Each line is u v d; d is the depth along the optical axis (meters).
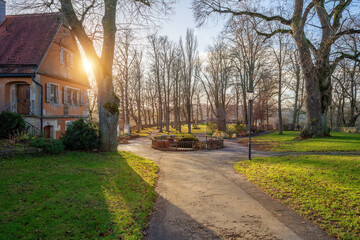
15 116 11.23
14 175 6.40
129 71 37.03
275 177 7.86
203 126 61.25
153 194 6.42
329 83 19.92
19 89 15.64
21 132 11.01
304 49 16.23
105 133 12.16
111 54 12.07
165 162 12.05
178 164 11.45
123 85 35.56
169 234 4.25
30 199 4.91
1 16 16.92
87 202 5.09
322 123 20.00
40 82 14.74
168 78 41.38
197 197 6.37
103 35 12.15
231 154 14.88
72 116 18.77
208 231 4.38
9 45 15.30
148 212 5.16
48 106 15.66
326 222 4.60
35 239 3.49
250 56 31.16
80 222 4.16
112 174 7.65
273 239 4.07
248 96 11.98
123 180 7.18
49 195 5.22
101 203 5.12
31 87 14.26
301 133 20.69
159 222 4.76
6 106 14.39
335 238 4.07
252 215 5.11
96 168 8.21
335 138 18.95
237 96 46.62
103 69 11.91
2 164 7.43
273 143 19.98
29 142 10.07
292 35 16.81
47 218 4.16
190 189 7.12
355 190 5.97
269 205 5.71
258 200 6.09
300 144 17.06
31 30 16.17
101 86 12.07
